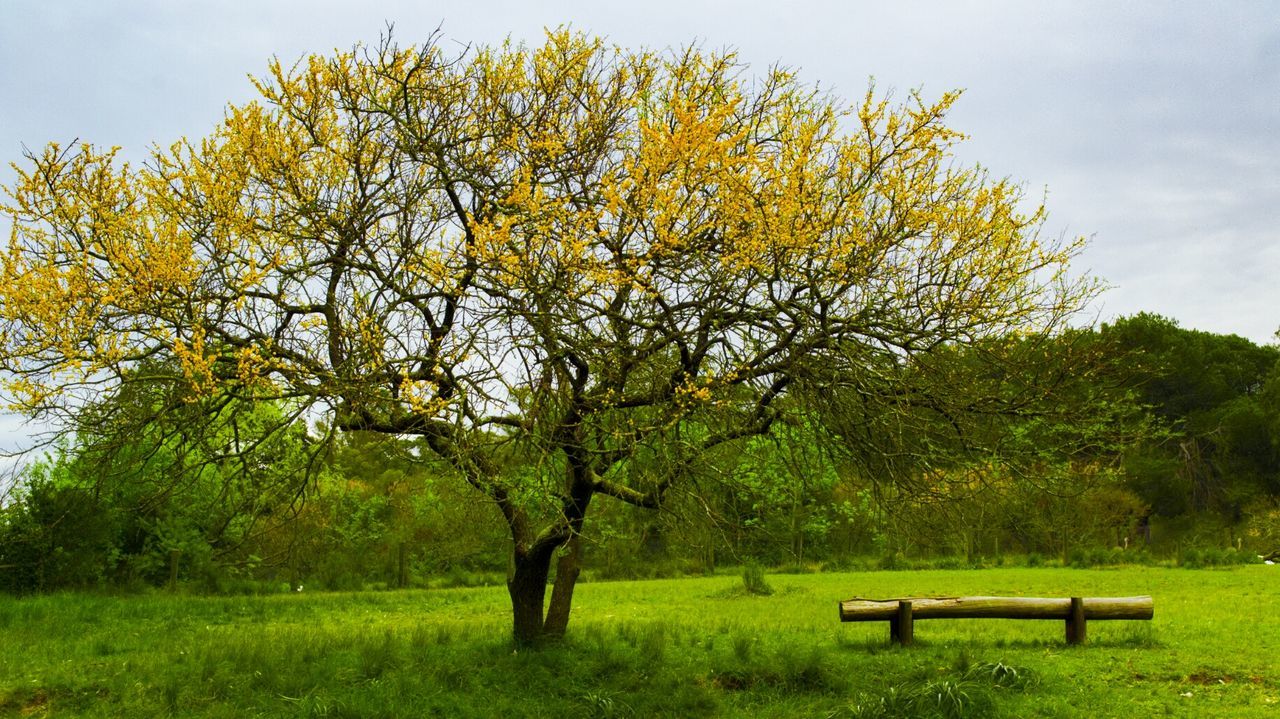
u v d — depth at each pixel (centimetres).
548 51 989
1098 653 1057
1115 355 996
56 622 1378
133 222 865
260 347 841
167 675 957
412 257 866
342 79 936
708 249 849
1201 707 838
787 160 830
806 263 847
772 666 980
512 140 934
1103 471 1076
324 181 959
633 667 992
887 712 818
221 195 887
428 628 1305
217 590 2148
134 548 2231
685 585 2267
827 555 2989
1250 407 3747
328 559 2530
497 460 905
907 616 1125
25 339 805
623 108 972
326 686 930
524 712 859
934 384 851
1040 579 2309
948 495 881
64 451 907
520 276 804
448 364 826
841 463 905
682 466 863
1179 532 3662
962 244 878
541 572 1071
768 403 875
